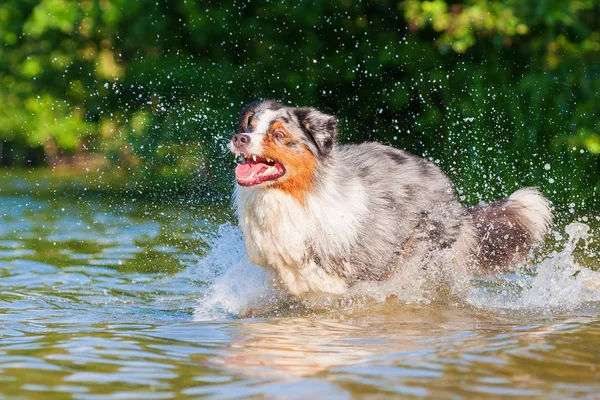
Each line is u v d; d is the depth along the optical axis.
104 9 23.03
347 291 8.57
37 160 34.31
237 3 21.19
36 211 18.38
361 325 7.48
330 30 20.05
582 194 17.00
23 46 27.73
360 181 8.74
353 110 19.81
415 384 5.34
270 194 8.17
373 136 19.52
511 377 5.52
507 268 9.85
